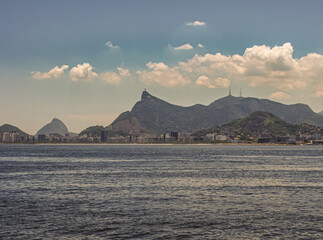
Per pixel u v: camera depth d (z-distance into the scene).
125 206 57.25
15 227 45.03
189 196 66.62
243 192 71.50
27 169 126.81
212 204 58.97
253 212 53.28
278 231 43.94
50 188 76.94
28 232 43.06
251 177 99.25
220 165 148.62
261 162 172.38
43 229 44.31
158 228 44.97
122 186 80.06
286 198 64.69
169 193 70.12
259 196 66.75
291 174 108.75
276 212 53.25
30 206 57.06
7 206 57.00
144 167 136.25
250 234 42.81
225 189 75.50
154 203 59.72
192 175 104.12
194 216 50.78
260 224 46.88
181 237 41.62
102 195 67.62
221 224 46.81
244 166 142.88
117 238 41.12
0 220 48.31
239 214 52.03
